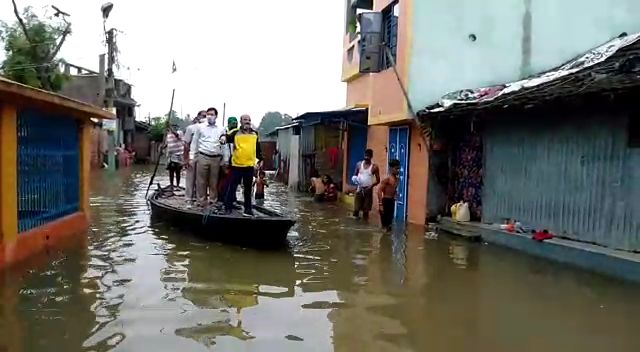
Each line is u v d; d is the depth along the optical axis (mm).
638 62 8234
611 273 7852
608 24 13164
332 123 18891
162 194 14469
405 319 6012
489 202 11648
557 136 9633
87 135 11352
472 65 12836
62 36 24219
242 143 10391
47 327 5457
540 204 10086
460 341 5387
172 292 6777
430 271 8234
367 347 5172
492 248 10094
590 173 8898
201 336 5320
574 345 5328
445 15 12727
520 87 10328
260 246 9617
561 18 13070
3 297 6387
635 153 8047
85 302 6270
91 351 4887
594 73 8531
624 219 8258
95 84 33938
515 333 5633
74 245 9344
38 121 8797
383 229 12125
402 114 12984
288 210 15531
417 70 12695
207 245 9688
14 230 7750
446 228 11828
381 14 14688
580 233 9125
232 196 10664
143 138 44469
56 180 9703
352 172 18469
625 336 5570
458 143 12969
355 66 18328
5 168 7445
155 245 9555
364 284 7430
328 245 10188
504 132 11148
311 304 6480
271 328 5613
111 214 13273
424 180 13180
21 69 22328
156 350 4945
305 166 21734
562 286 7414
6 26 23453
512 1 12859
